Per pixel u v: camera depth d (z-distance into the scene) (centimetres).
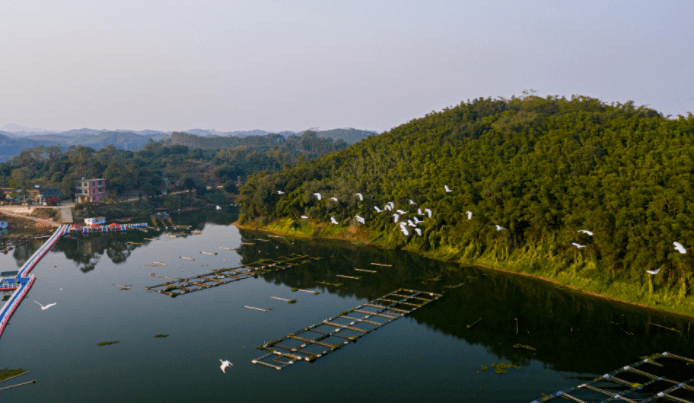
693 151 8900
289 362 6262
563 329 7288
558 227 9600
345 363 6256
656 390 5422
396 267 11094
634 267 8081
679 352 6394
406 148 15975
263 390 5588
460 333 7219
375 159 16300
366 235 13962
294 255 12606
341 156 18488
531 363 6209
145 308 8500
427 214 12050
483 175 11831
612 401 5194
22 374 6028
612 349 6575
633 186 8725
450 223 11712
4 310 8081
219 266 11612
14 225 17162
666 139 9769
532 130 12912
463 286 9444
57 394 5547
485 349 6656
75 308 8519
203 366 6206
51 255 12975
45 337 7219
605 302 8225
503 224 10050
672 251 7588
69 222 17638
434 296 8894
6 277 10056
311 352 6562
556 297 8619
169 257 12644
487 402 5266
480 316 7906
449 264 11019
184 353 6612
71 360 6431
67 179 19700
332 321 7788
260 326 7588
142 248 13862
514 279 9694
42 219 17862
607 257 8438
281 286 9844
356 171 16225
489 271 10306
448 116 18438
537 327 7394
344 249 13162
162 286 9862
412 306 8425
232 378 5872
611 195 8725
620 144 10288
